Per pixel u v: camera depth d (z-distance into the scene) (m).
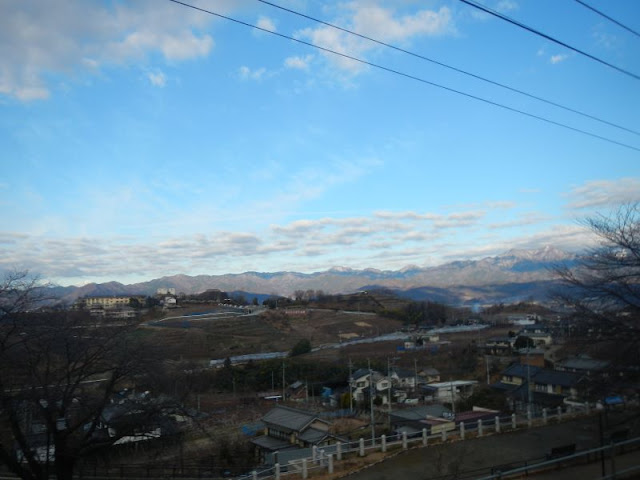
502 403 38.28
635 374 14.77
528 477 13.41
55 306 17.50
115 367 16.73
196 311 117.00
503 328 91.44
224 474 25.03
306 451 26.94
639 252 14.77
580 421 20.95
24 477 15.06
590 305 15.62
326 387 55.84
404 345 75.88
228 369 57.59
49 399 15.05
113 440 16.72
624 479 12.51
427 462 15.92
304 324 104.44
